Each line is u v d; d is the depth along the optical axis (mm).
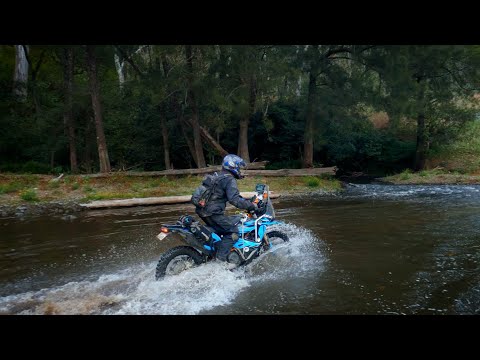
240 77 16203
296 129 21719
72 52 17562
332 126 21172
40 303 4492
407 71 16422
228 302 4383
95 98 16109
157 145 21766
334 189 15133
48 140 19375
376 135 23312
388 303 4266
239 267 5402
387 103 17062
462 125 20594
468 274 5078
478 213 9188
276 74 15938
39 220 9562
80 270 5656
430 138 21078
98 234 7914
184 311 4203
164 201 11852
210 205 5211
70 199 12430
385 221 8523
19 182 14242
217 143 19344
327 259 5875
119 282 5137
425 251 6152
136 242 7234
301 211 10094
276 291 4664
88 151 19766
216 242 5254
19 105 21359
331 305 4246
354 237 7148
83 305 4406
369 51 17312
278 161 22906
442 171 20078
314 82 18016
